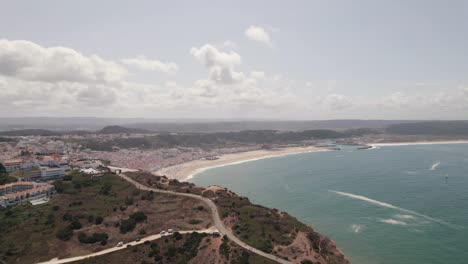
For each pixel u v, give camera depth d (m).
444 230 144.75
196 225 125.94
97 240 115.81
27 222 124.31
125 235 121.06
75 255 105.50
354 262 117.56
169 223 129.12
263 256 100.94
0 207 139.25
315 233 132.00
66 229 119.06
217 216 133.62
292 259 101.56
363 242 134.12
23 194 148.38
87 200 150.00
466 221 155.12
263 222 126.31
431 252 123.94
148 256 105.56
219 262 99.50
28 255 103.94
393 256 121.69
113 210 141.00
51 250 107.25
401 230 145.88
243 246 106.88
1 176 186.00
